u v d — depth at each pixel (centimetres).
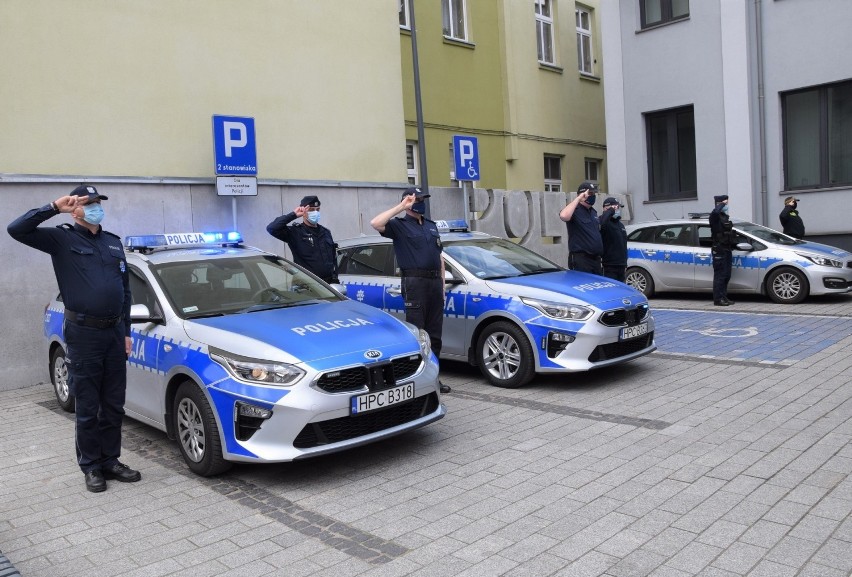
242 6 1015
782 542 371
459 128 1631
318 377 476
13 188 805
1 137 799
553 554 371
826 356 791
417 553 381
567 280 758
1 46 800
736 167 1545
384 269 850
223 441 488
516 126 1756
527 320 703
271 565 377
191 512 454
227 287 596
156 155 929
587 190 875
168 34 941
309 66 1092
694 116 1603
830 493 429
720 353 840
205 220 968
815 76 1445
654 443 536
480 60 1689
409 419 529
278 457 470
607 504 430
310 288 635
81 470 531
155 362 550
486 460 520
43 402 757
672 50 1620
